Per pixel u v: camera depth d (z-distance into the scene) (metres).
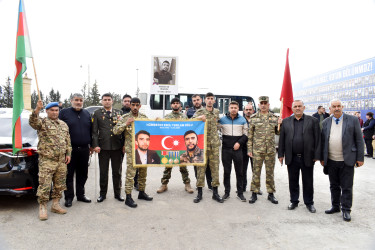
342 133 4.61
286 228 4.15
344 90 15.07
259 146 5.30
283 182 6.99
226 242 3.68
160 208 5.00
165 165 5.31
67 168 5.09
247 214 4.73
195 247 3.53
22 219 4.42
